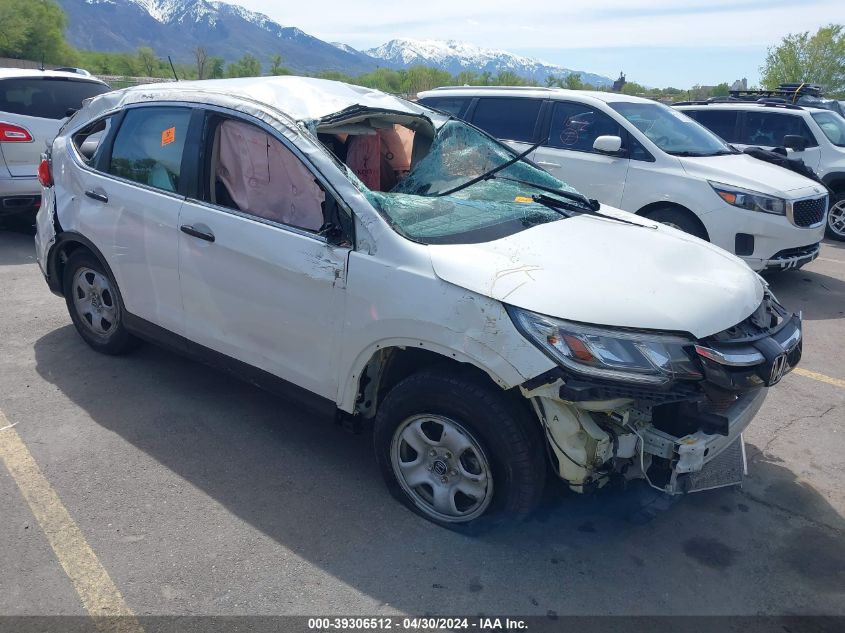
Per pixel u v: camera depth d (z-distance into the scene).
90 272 4.52
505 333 2.62
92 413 4.00
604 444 2.67
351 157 4.02
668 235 3.62
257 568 2.82
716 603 2.76
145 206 3.90
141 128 4.05
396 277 2.90
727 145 7.77
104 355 4.74
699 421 2.79
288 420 4.05
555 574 2.87
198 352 3.87
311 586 2.74
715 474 3.30
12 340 4.95
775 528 3.26
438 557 2.94
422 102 8.87
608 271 2.94
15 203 7.45
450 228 3.18
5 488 3.27
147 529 3.03
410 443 3.09
